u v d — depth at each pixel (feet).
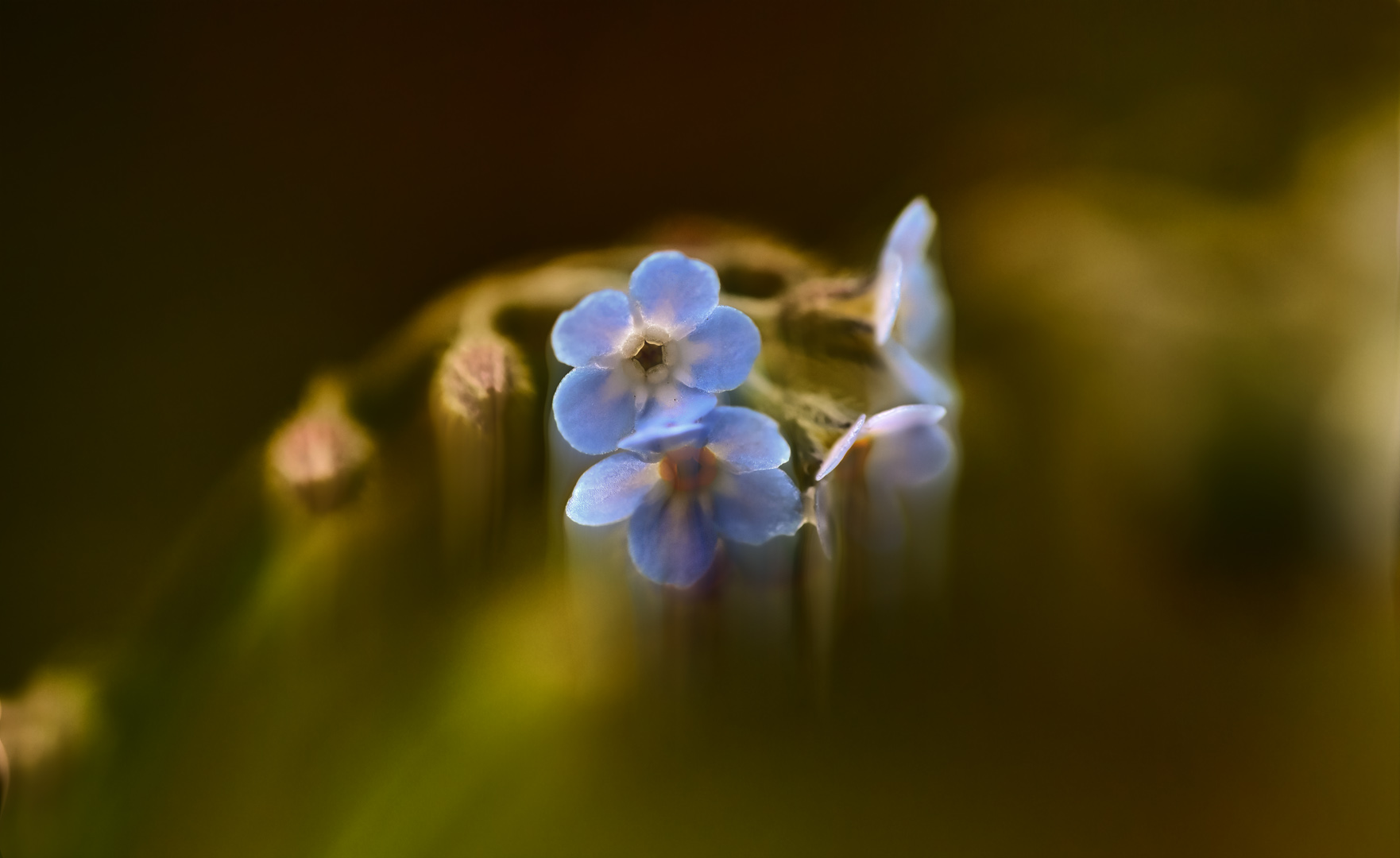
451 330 0.47
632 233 0.60
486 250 0.60
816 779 0.52
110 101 0.59
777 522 0.45
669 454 0.45
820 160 0.64
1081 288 0.60
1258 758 0.53
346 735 0.50
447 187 0.61
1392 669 0.54
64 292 0.56
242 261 0.58
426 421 0.48
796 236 0.62
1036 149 0.64
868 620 0.52
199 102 0.60
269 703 0.49
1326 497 0.56
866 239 0.61
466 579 0.50
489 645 0.50
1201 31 0.67
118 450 0.54
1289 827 0.52
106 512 0.54
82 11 0.59
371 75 0.62
